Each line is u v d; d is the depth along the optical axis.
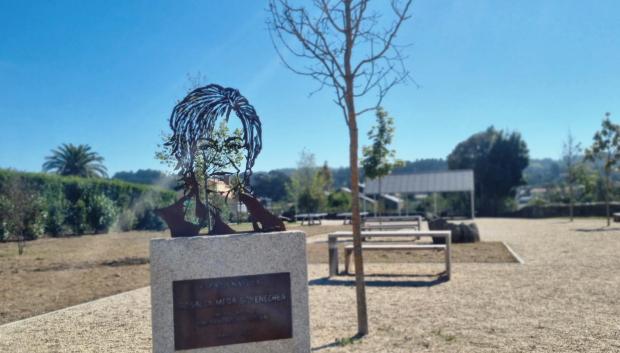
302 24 5.75
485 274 9.73
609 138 24.75
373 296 7.93
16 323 6.77
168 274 4.39
